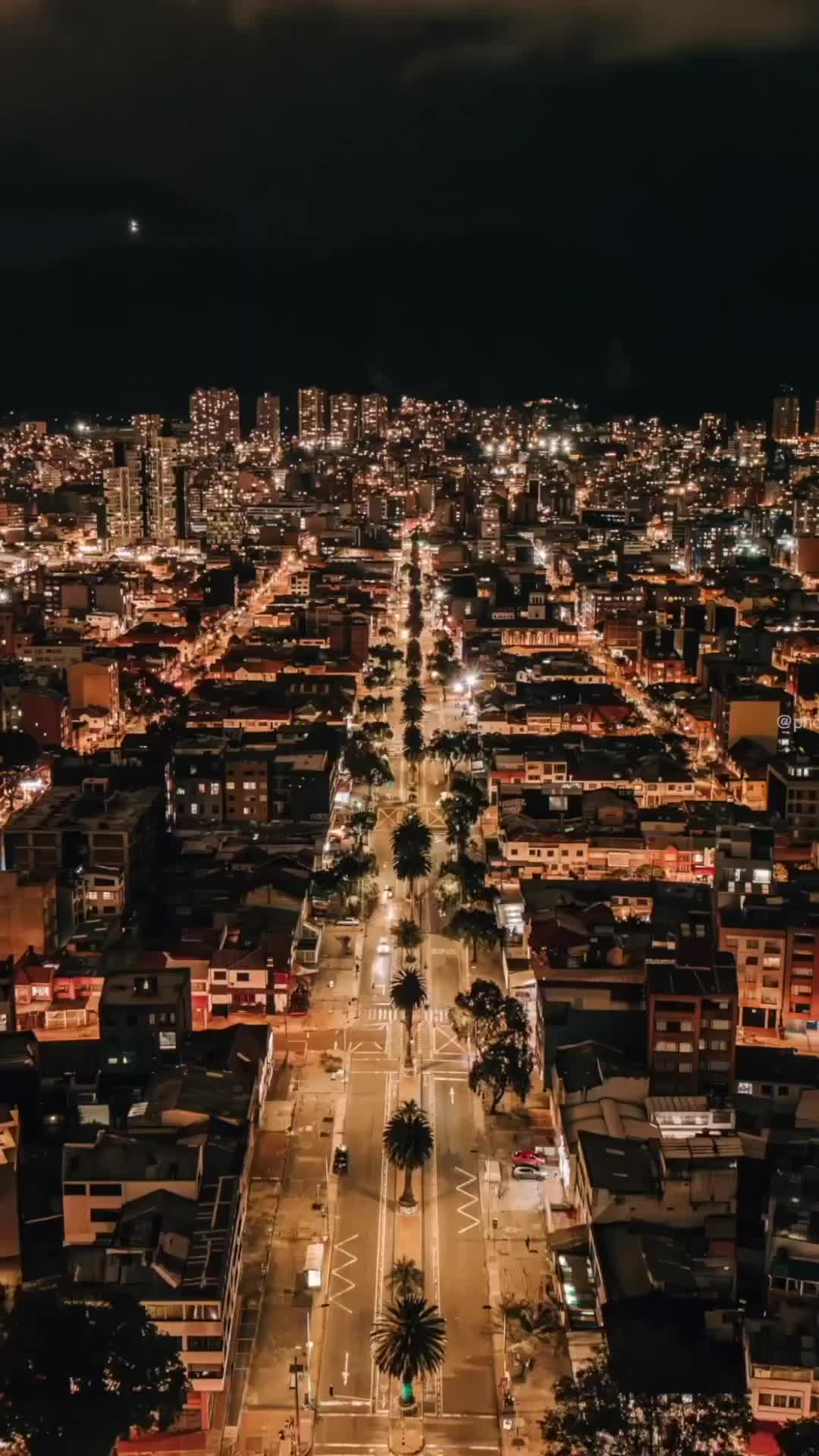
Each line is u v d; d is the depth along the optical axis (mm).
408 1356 191625
